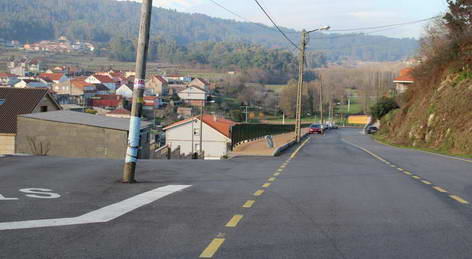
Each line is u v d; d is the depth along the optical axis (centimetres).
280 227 744
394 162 2281
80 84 13625
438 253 610
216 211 865
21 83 13175
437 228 763
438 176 1623
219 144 7025
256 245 630
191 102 13000
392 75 16250
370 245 645
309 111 14888
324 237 685
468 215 886
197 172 1539
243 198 1022
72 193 1027
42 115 4003
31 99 4522
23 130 3775
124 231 695
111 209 859
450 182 1445
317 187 1245
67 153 3759
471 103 3850
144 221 766
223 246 621
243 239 661
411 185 1342
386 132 7175
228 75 18962
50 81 14312
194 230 711
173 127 7119
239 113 11238
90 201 937
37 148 3766
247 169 1714
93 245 615
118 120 4356
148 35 1205
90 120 4100
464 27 4675
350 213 878
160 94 14350
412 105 5438
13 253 572
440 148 3834
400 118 5872
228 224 757
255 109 13500
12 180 1204
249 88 14475
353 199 1050
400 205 984
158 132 8131
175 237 665
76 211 834
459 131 3703
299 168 1811
